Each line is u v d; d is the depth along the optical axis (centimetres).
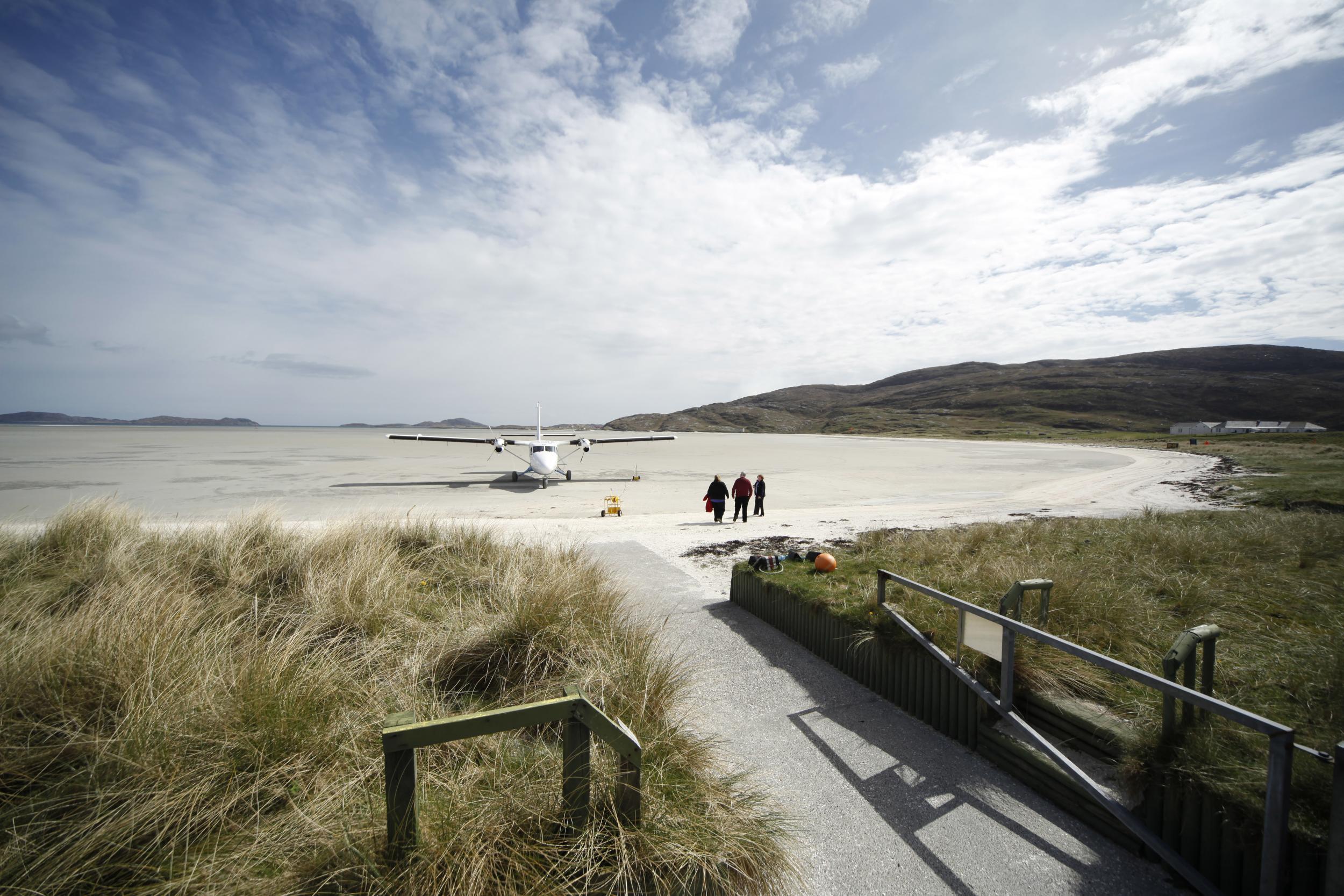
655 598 773
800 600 595
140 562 550
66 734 248
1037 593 546
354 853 204
